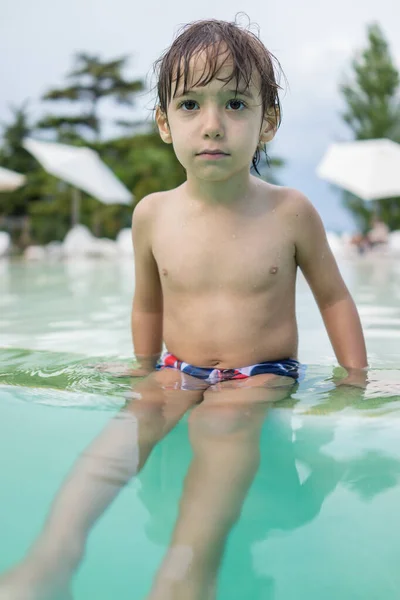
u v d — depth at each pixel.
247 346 1.85
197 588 0.79
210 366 1.87
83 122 27.36
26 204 25.95
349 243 12.91
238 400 1.48
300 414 1.39
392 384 1.69
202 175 1.77
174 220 1.95
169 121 1.83
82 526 0.92
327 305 2.04
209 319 1.86
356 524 0.94
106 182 15.13
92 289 5.25
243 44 1.76
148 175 24.30
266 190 1.94
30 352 2.24
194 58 1.71
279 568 0.84
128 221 25.41
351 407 1.45
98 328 3.03
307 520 0.95
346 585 0.80
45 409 1.44
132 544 0.88
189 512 0.95
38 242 19.88
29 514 0.94
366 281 5.64
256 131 1.79
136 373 1.83
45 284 5.84
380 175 13.31
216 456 1.14
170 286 1.93
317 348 2.43
